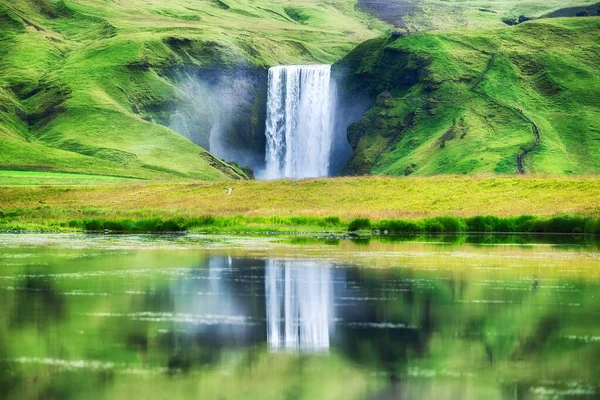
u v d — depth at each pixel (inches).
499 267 3762.3
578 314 2603.3
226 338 2267.5
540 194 7815.0
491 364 2016.5
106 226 6387.8
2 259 4023.1
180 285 3169.3
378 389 1798.7
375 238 5600.4
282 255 4271.7
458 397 1750.7
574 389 1815.9
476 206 7406.5
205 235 5856.3
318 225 6525.6
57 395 1748.3
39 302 2768.2
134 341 2222.0
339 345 2193.7
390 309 2691.9
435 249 4675.2
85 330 2346.2
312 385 1822.1
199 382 1847.9
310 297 2913.4
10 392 1766.7
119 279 3307.1
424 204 7672.2
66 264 3809.1
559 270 3659.0
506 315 2591.0
